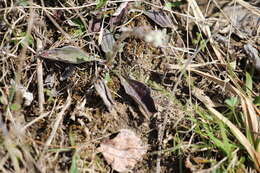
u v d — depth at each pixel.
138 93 0.58
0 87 0.57
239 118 0.58
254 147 0.56
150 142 0.57
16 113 0.56
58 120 0.56
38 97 0.57
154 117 0.58
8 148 0.52
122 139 0.56
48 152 0.55
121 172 0.55
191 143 0.57
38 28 0.59
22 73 0.58
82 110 0.57
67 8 0.59
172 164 0.56
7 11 0.59
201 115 0.57
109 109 0.57
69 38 0.59
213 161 0.55
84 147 0.56
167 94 0.59
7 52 0.58
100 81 0.58
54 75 0.58
